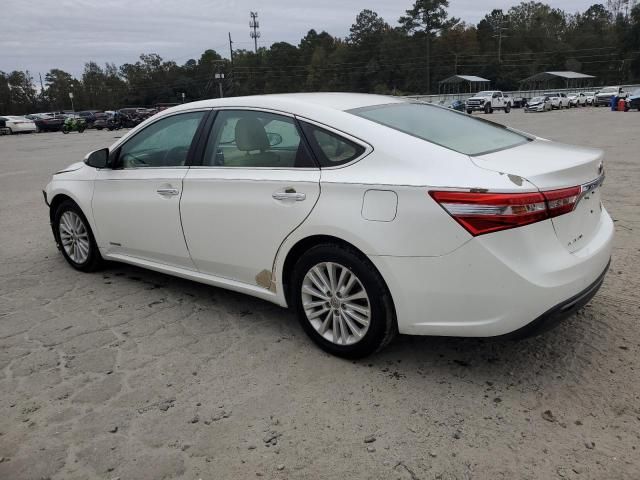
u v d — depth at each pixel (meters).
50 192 5.37
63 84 125.69
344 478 2.49
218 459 2.64
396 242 3.02
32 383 3.34
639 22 102.75
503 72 108.50
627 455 2.57
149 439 2.80
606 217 3.71
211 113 4.08
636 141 15.55
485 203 2.79
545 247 2.89
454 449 2.65
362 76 113.56
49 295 4.75
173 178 4.16
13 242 6.59
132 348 3.76
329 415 2.95
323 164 3.37
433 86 109.88
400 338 3.77
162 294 4.71
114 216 4.71
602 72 109.88
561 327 3.80
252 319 4.16
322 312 3.54
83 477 2.55
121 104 126.56
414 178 3.00
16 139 34.84
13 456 2.70
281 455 2.65
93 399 3.16
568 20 132.38
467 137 3.50
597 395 3.03
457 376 3.27
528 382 3.18
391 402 3.04
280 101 3.72
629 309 4.02
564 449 2.62
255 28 113.62
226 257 3.92
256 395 3.15
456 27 113.88
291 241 3.49
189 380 3.34
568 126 24.02
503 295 2.85
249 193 3.67
